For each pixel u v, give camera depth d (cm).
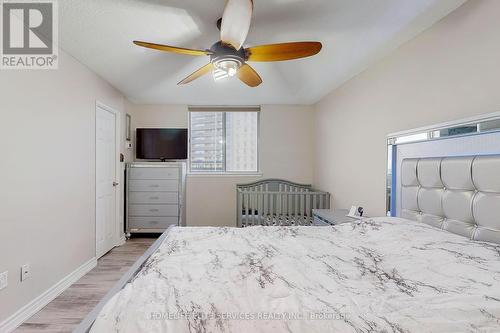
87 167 259
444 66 167
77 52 224
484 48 141
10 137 166
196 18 173
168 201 374
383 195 230
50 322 177
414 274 104
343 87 310
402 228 150
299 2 155
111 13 167
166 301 81
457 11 157
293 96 372
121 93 347
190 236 163
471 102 148
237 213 391
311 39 200
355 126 281
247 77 222
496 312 73
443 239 128
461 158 145
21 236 175
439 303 80
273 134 425
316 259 123
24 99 178
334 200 337
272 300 82
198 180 424
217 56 171
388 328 67
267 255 127
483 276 93
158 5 158
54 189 208
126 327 70
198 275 102
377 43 205
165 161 416
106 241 314
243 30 143
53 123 207
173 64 250
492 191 127
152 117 414
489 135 135
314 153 420
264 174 426
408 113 199
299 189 419
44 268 197
